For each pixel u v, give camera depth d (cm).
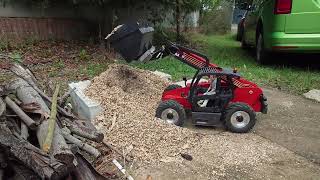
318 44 780
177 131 476
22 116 357
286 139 492
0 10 1009
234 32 1820
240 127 505
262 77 796
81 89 583
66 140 363
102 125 484
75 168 322
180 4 1151
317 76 803
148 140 451
